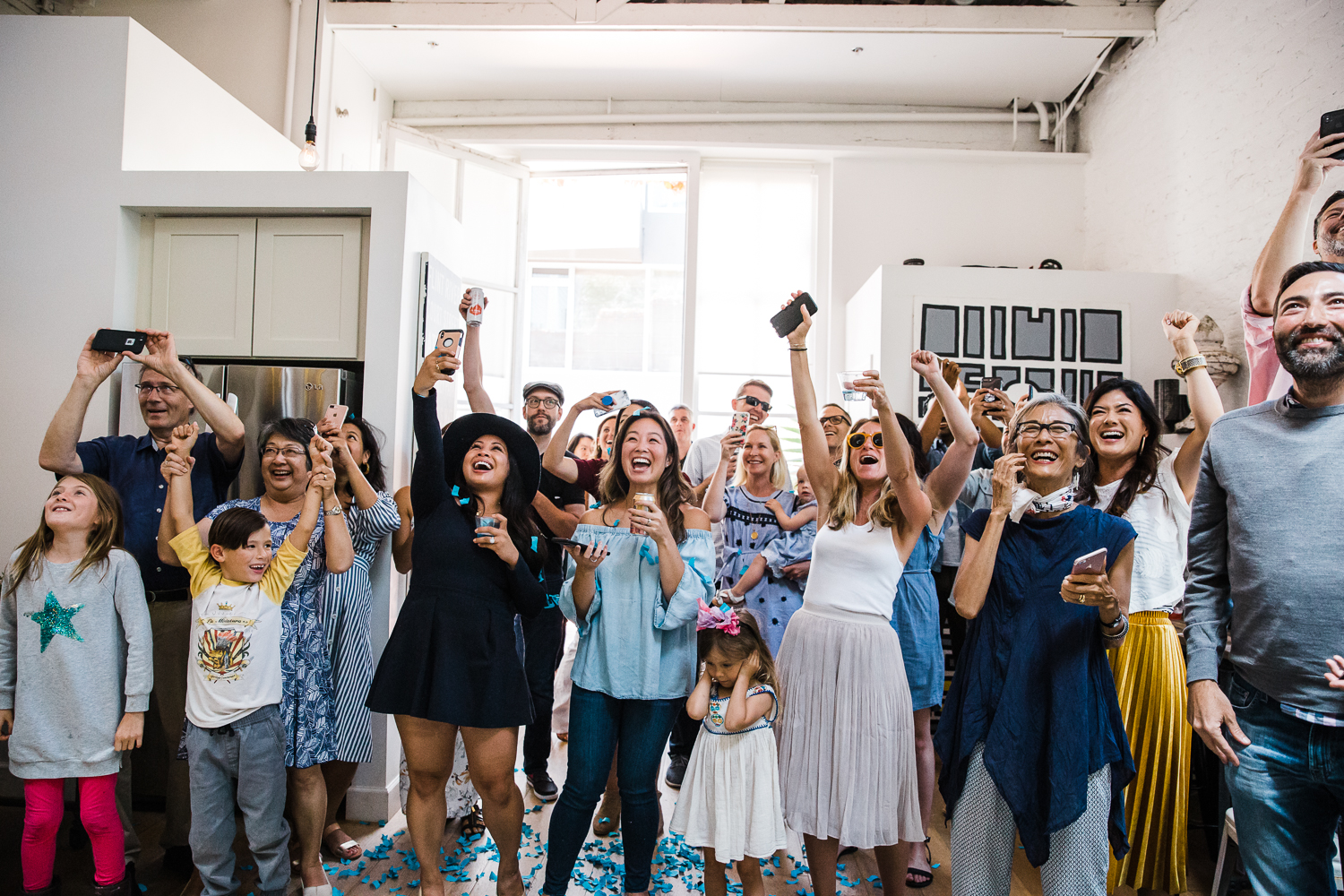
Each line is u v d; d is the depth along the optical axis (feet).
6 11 15.98
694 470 13.56
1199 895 8.30
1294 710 5.33
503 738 7.07
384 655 7.12
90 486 7.48
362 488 8.64
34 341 10.78
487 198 20.06
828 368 19.85
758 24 17.06
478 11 17.28
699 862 8.68
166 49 11.93
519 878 7.39
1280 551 5.42
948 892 8.18
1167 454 8.28
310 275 10.77
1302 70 12.71
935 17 16.85
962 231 19.79
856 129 20.12
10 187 10.98
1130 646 7.72
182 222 11.03
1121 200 18.03
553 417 11.60
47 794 7.25
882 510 7.20
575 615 7.48
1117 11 16.76
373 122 19.84
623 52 18.44
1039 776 6.07
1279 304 5.54
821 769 6.91
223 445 9.21
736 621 7.09
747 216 20.71
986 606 6.57
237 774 7.09
